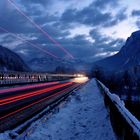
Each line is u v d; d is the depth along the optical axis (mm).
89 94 29156
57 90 36719
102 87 22703
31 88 39438
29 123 11789
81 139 10648
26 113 15406
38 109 17125
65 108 17969
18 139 9203
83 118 14719
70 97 23328
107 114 12961
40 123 12227
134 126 6117
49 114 14086
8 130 10594
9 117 13953
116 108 9109
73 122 13883
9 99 23641
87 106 18938
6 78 41688
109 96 12578
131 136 6215
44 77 71938
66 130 12289
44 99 23891
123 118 7488
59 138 10938
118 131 8320
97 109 16922
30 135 10203
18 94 28750
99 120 13102
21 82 48719
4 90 32594
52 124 12820
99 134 10602
